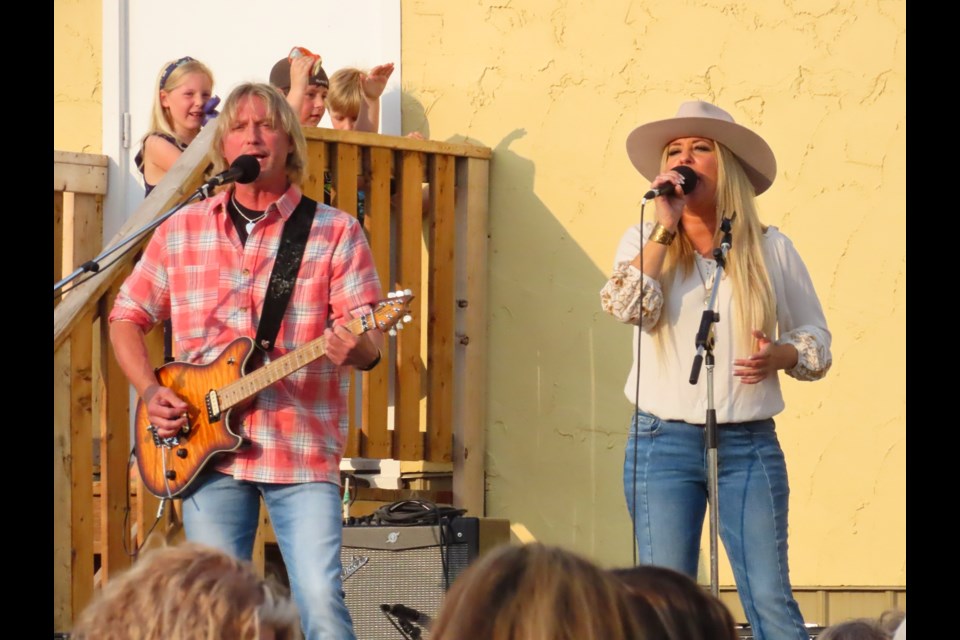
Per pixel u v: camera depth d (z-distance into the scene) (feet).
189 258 40.88
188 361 40.42
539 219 62.13
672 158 42.37
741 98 60.59
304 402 39.88
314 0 67.10
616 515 60.49
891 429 58.70
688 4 61.16
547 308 61.87
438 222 60.39
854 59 59.82
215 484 39.68
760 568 39.96
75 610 47.34
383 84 61.72
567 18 62.39
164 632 17.83
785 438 59.52
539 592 16.85
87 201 67.36
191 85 59.72
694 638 19.66
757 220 41.65
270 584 18.93
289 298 40.09
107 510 48.34
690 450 40.34
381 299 40.65
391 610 47.44
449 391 60.64
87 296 47.57
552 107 62.34
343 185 56.65
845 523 58.90
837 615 59.06
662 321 40.86
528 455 61.67
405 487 62.03
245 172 39.68
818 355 40.22
